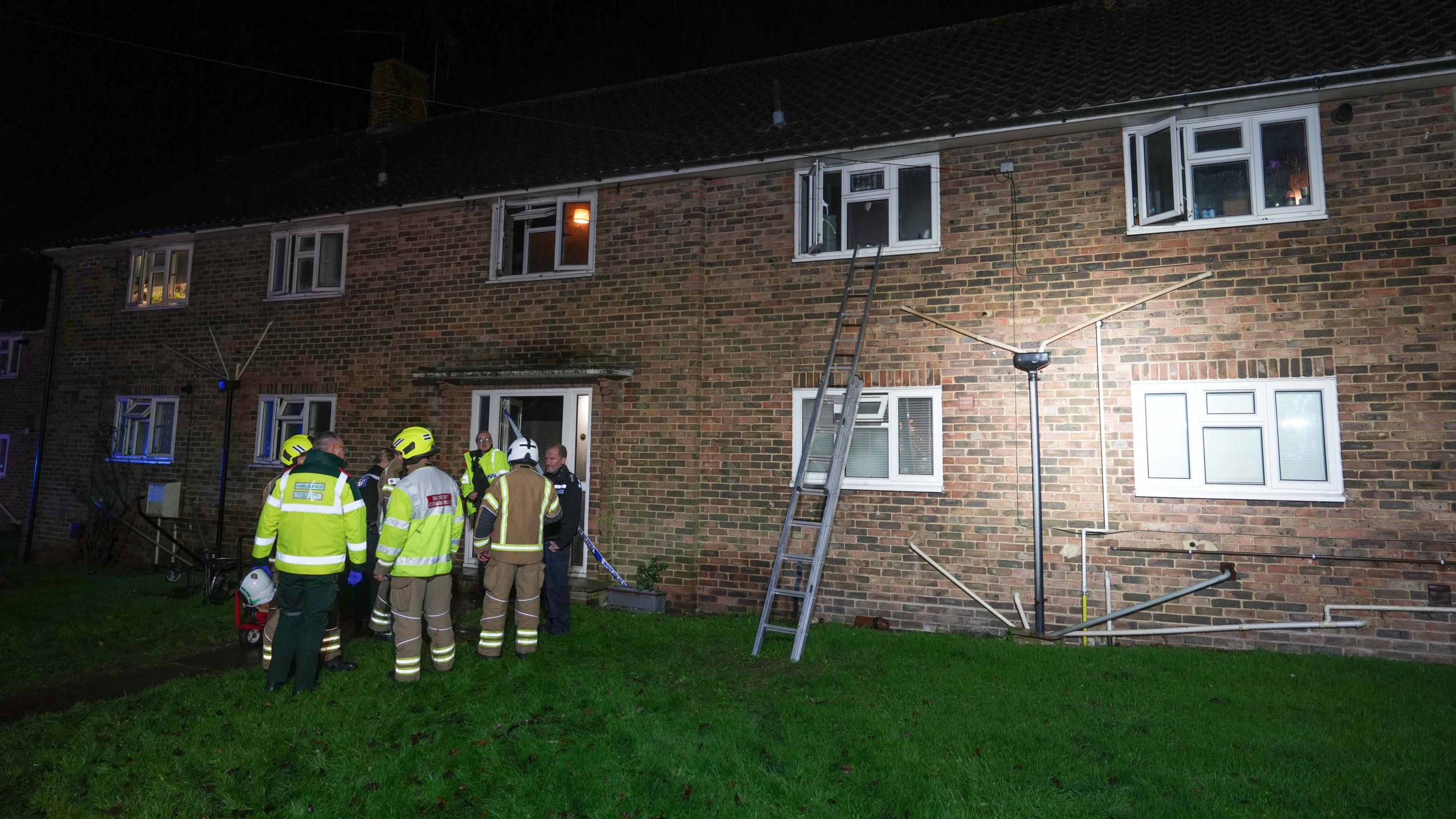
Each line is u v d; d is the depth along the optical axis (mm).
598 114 13227
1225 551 7582
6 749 4816
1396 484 7137
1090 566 7988
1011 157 8711
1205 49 8883
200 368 12930
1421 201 7285
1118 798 4250
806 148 9164
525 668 6352
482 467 8484
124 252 13883
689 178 9945
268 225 12406
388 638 7422
